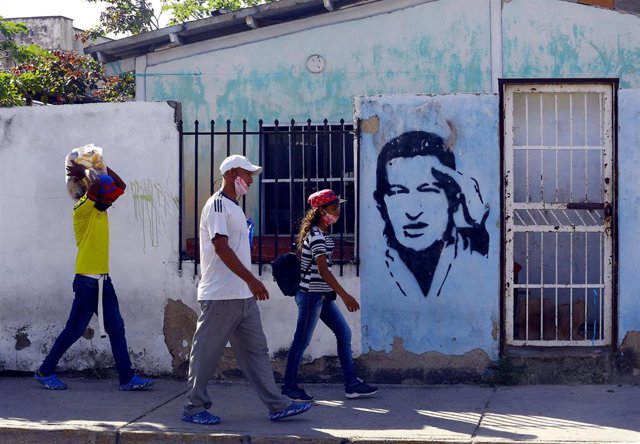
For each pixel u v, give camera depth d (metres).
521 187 8.30
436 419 6.64
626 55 10.60
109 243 8.13
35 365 8.27
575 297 8.33
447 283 7.78
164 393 7.59
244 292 6.35
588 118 7.96
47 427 6.43
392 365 7.83
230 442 6.20
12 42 14.66
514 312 8.20
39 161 8.26
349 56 11.01
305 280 7.06
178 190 8.06
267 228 11.03
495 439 6.05
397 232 7.81
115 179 7.68
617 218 7.68
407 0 10.88
